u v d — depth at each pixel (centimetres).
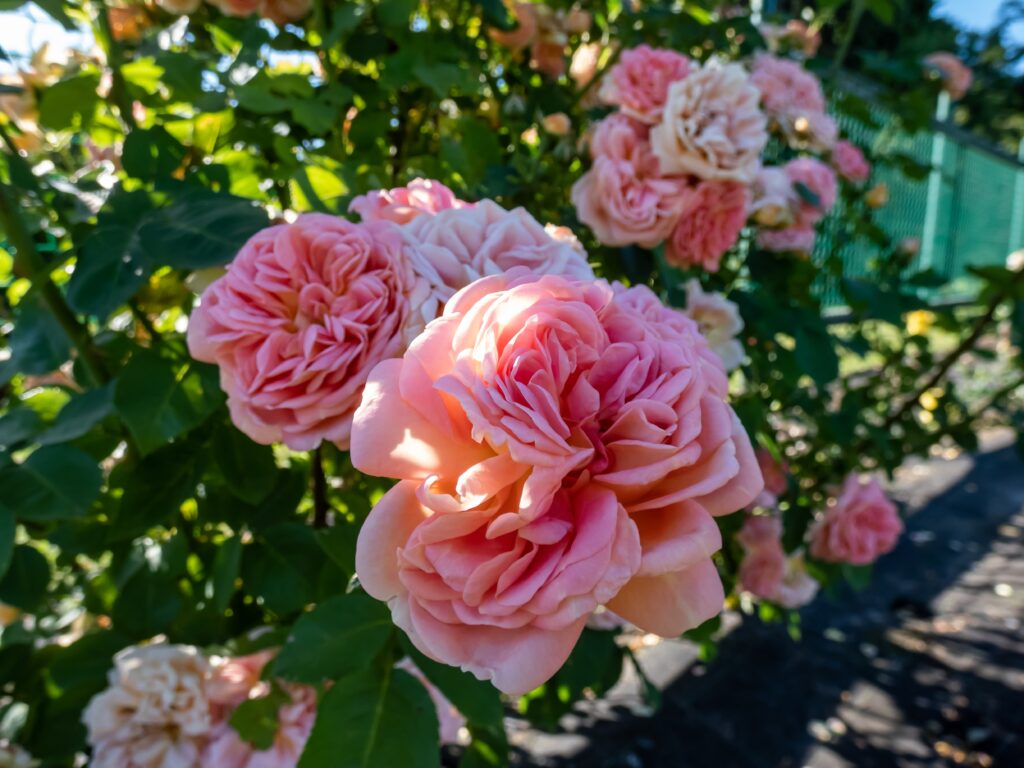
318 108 44
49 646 47
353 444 21
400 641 31
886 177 205
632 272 49
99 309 29
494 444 19
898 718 82
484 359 20
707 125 44
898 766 75
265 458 37
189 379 34
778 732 80
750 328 60
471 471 20
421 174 49
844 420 72
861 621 103
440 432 21
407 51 50
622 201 44
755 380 64
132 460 41
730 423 22
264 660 40
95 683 40
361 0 50
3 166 37
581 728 79
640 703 83
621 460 21
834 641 97
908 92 99
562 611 19
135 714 39
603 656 49
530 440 19
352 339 28
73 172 51
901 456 81
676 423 21
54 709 41
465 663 20
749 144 44
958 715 83
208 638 44
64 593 54
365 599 31
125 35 50
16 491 32
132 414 33
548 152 50
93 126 44
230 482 37
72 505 32
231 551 39
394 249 28
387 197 34
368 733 29
